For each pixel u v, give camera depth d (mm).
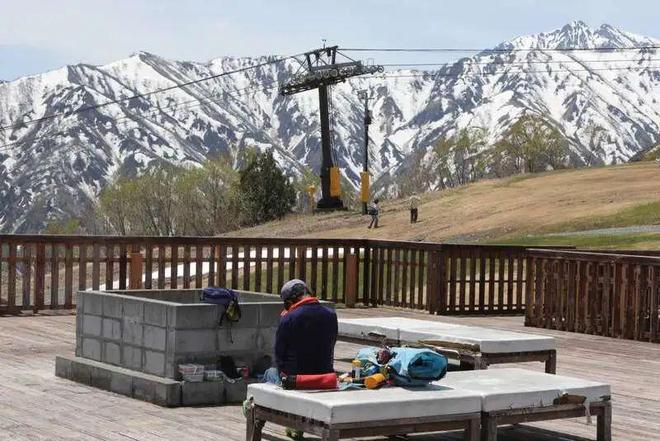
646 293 14906
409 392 6848
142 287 17062
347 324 11016
